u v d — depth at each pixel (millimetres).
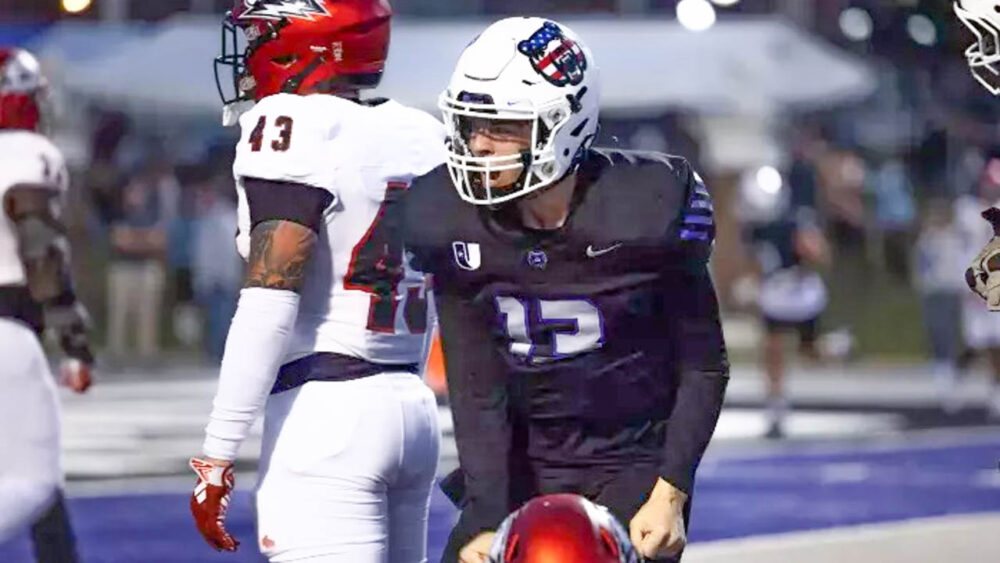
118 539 36188
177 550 34812
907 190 93688
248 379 17250
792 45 90188
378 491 17812
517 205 15375
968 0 16266
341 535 17516
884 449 54250
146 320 83188
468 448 15766
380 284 17844
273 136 17406
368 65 18281
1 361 22094
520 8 95188
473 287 15633
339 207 17594
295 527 17547
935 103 101125
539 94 14938
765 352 58031
